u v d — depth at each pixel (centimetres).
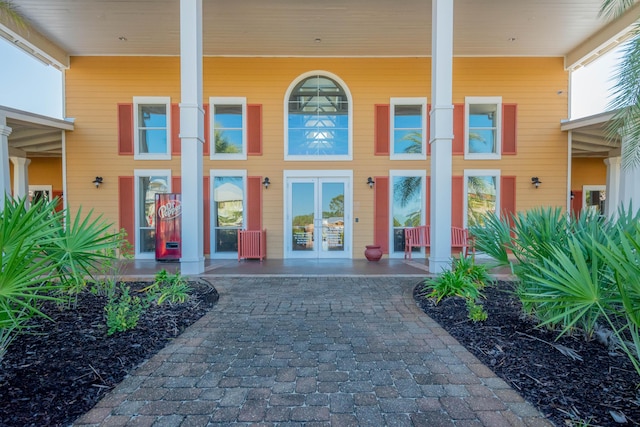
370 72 897
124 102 886
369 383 247
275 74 894
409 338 335
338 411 212
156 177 899
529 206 897
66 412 205
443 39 619
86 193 885
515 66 896
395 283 580
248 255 862
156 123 902
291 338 336
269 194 897
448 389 237
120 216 888
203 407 216
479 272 486
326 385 244
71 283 367
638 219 308
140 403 219
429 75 895
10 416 199
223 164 894
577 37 798
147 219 902
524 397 224
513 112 898
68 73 877
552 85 894
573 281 242
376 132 898
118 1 657
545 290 310
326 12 703
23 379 237
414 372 263
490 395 228
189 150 618
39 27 746
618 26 725
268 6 679
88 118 883
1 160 689
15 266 221
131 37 794
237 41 819
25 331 305
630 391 223
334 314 412
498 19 723
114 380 246
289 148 905
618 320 324
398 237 904
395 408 215
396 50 863
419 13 708
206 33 782
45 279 268
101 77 884
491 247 402
